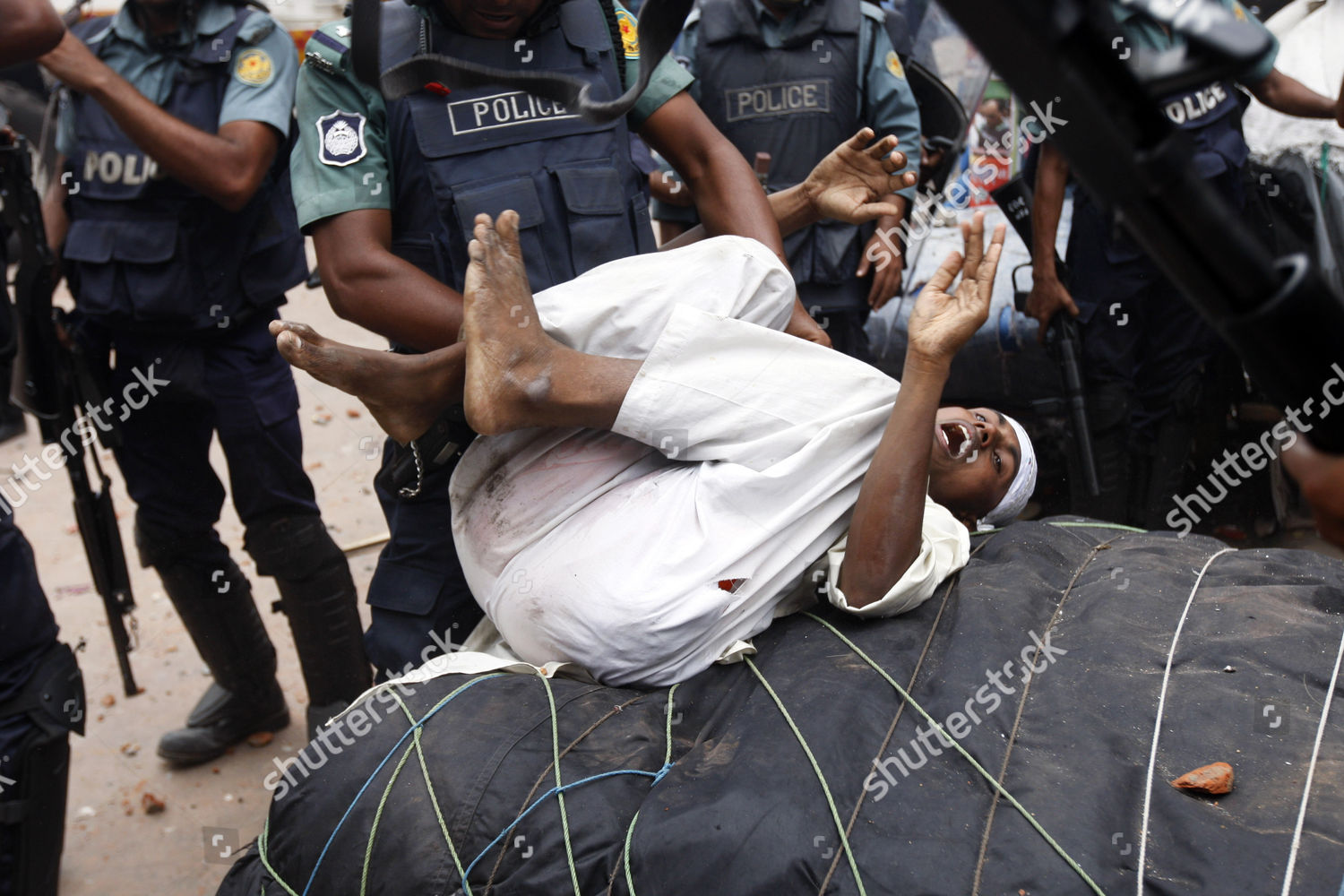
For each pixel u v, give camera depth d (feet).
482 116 6.19
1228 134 9.07
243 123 7.80
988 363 10.78
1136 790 4.55
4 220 7.31
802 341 5.76
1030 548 6.55
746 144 9.34
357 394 5.43
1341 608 5.95
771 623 5.94
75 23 8.40
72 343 8.15
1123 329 9.66
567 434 5.90
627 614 5.39
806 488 5.68
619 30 6.59
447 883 4.67
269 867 5.07
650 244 6.84
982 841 4.41
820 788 4.62
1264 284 2.07
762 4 9.20
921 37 10.05
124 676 8.36
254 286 8.25
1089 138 1.99
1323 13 9.95
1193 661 5.29
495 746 4.96
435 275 6.33
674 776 4.88
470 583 6.14
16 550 6.37
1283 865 4.09
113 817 8.19
